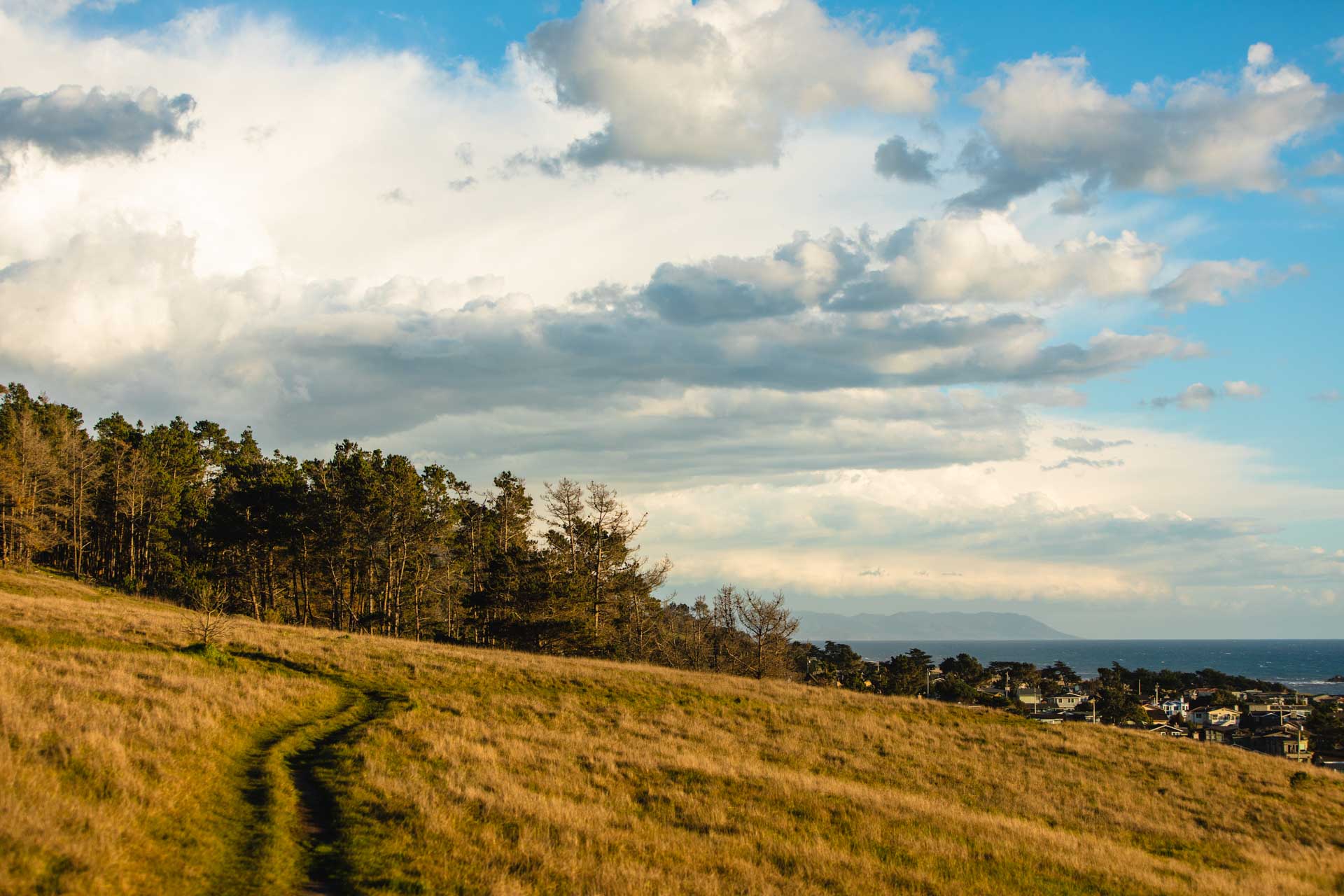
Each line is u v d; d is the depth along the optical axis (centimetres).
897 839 1883
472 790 1778
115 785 1395
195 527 6662
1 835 1083
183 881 1148
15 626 2941
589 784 2059
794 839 1786
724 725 3241
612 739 2683
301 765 1883
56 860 1073
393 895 1214
